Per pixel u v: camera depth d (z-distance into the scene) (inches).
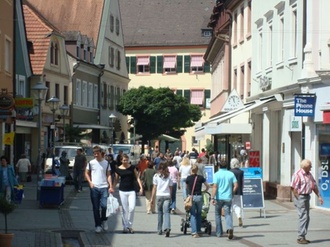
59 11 3855.8
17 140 2605.8
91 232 1019.9
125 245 887.1
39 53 2824.8
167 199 997.8
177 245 890.7
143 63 5027.1
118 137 4097.0
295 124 1536.7
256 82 1987.0
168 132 3964.1
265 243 916.0
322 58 1376.7
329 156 1349.7
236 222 1192.8
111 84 4005.9
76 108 3282.5
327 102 1342.3
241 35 2309.3
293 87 1526.8
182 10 5128.0
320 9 1405.0
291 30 1608.0
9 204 779.4
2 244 745.0
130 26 5128.0
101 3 3850.9
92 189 1009.5
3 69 1914.4
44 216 1234.0
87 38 3518.7
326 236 993.5
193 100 4936.0
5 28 1950.1
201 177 989.8
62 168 2082.9
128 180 1021.2
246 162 1784.0
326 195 1358.3
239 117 2119.8
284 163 1630.2
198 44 4928.6
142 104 3838.6
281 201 1600.6
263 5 1902.1
